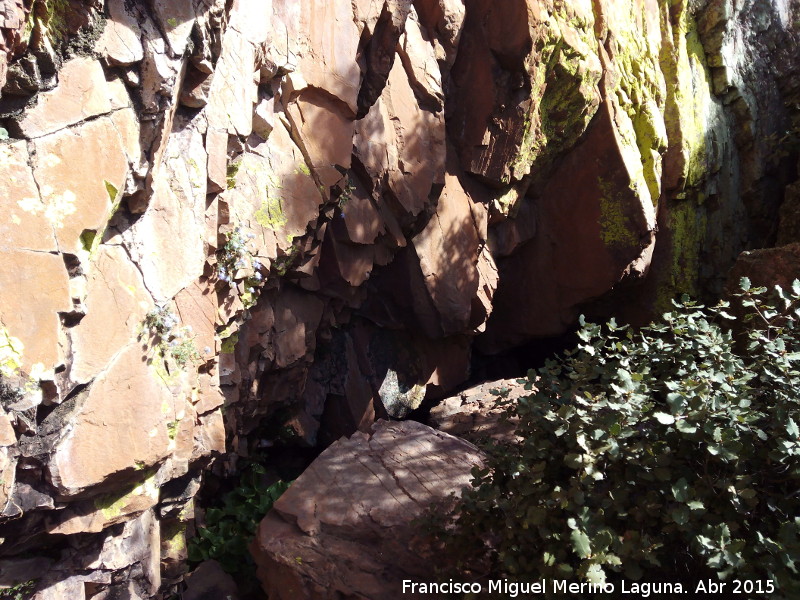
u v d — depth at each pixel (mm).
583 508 2594
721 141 9266
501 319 8242
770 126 9875
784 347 3027
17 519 2604
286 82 4570
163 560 3621
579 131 7441
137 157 3002
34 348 2479
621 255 7691
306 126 4773
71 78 2666
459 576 3254
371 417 6145
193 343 3479
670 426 2727
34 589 2779
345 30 4938
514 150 6758
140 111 3014
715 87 9320
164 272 3277
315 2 4742
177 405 3211
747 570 2475
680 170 8453
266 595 3879
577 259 7836
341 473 3938
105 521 2928
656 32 8539
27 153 2541
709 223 9336
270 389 4988
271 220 4453
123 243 3074
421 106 6043
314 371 5750
